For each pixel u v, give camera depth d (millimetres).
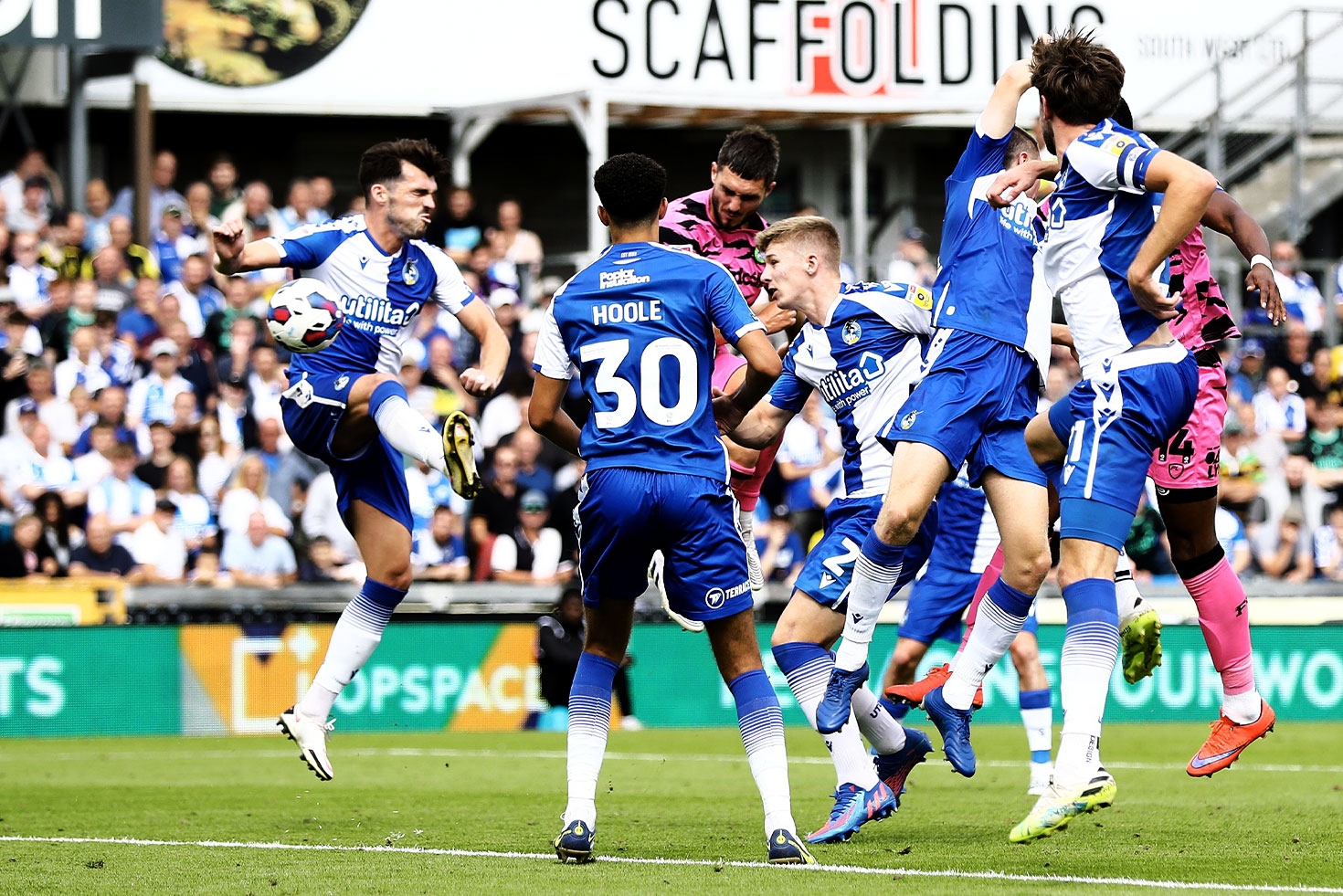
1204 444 20797
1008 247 19203
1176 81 57906
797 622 20703
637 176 18359
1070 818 17859
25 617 42531
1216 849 19172
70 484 46031
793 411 22016
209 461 47000
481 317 24109
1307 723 45250
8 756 35938
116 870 17516
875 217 66125
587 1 54219
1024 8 55531
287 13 56156
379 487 23359
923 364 20266
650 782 29891
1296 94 59250
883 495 20609
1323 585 47375
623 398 17969
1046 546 19250
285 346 22406
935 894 15125
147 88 54000
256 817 23672
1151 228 18250
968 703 20188
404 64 56406
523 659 44906
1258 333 54250
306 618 44281
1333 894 15242
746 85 54375
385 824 22609
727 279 18219
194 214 53969
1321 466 52062
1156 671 45500
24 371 47062
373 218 23453
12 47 50000
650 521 17828
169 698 42719
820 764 34000
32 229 52688
